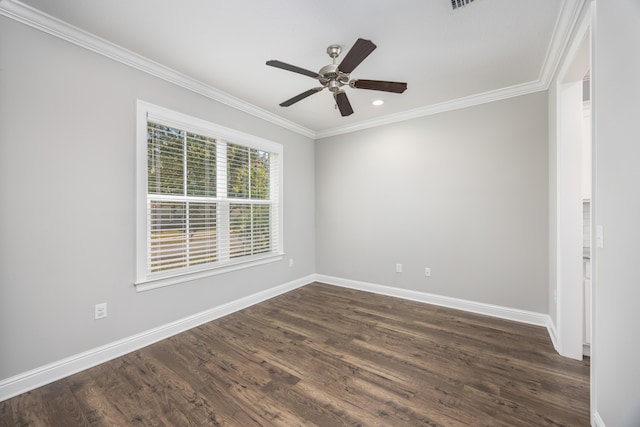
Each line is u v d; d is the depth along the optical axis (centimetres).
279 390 174
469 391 171
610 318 124
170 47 211
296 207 404
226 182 305
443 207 323
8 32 167
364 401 163
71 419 151
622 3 110
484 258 299
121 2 164
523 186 278
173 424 147
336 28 189
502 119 287
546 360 206
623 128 111
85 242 199
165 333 246
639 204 101
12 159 169
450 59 228
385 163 367
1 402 163
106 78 208
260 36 198
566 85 212
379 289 375
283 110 340
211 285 288
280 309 317
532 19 179
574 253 209
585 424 145
